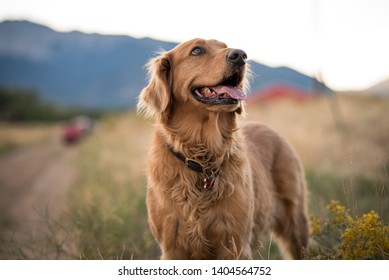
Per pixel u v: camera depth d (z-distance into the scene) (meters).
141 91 5.40
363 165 10.84
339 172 10.60
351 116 21.86
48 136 59.56
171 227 4.84
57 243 6.47
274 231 6.20
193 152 4.88
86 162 19.12
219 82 4.82
